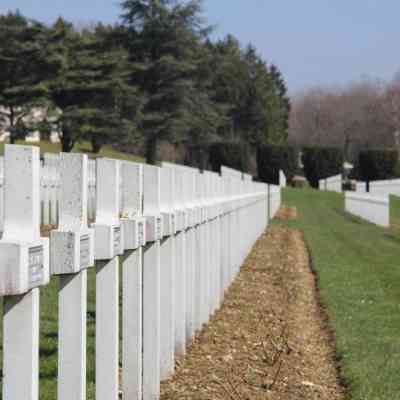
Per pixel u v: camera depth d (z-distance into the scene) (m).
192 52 62.81
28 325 3.70
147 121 60.19
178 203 8.11
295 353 8.91
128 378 6.06
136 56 62.25
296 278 15.53
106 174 5.08
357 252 21.88
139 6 61.31
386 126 111.75
